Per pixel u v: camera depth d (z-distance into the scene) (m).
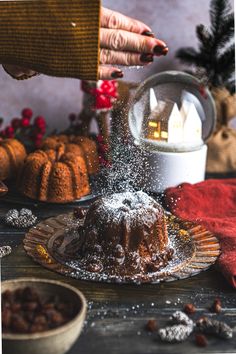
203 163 0.95
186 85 0.94
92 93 1.03
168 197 0.88
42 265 0.67
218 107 1.07
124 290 0.66
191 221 0.80
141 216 0.70
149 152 0.91
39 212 0.85
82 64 0.61
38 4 0.61
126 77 1.24
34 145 1.07
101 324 0.60
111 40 0.62
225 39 1.07
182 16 1.21
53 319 0.54
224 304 0.64
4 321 0.54
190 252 0.72
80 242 0.72
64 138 0.99
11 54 0.64
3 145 0.95
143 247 0.70
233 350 0.57
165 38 1.22
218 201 0.88
